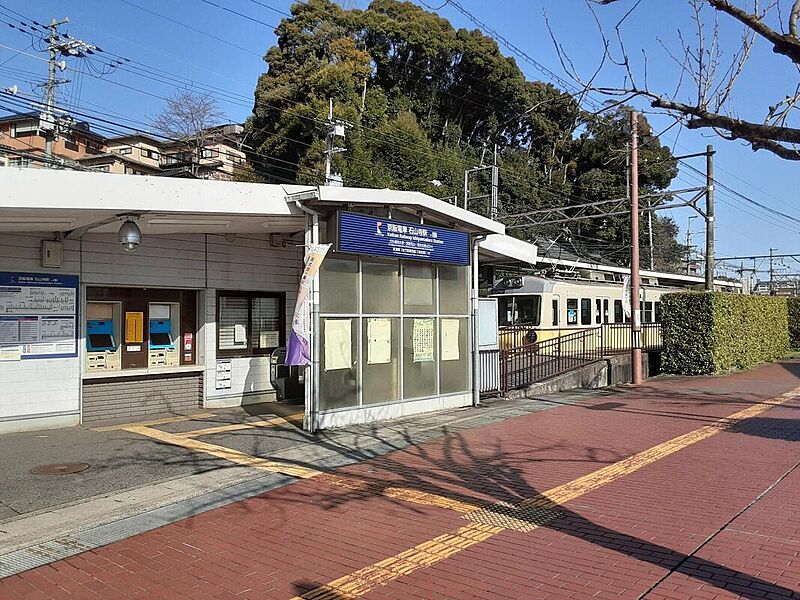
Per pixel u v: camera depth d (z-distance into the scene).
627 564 4.95
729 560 4.98
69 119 24.25
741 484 7.17
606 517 6.13
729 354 20.03
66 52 27.94
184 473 7.99
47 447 9.23
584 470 8.00
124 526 6.14
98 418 11.09
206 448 9.29
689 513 6.19
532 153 35.28
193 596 4.60
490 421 11.63
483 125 37.88
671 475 7.66
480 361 14.28
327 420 10.68
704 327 19.34
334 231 10.54
